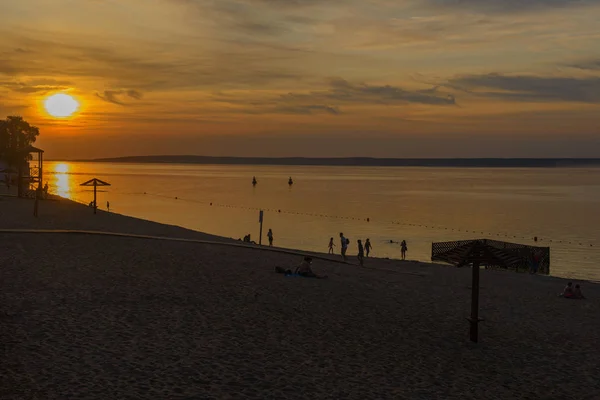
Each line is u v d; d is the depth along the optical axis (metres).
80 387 10.88
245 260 27.98
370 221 80.06
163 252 27.39
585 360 16.30
